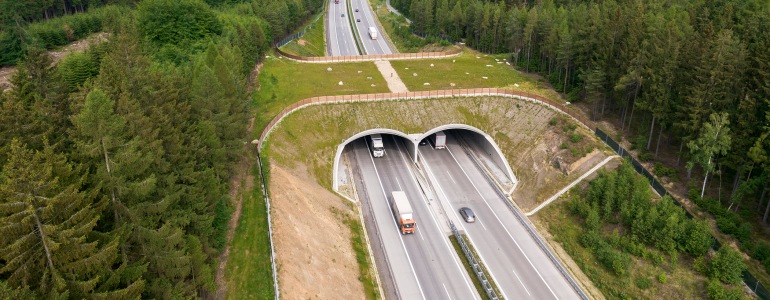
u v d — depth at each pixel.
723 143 50.41
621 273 49.59
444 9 123.38
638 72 62.34
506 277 50.22
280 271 42.19
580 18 85.81
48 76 43.72
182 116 42.66
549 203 60.91
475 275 50.34
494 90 79.81
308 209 53.88
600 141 66.38
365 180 68.88
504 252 54.03
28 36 79.31
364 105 76.69
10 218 23.27
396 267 51.25
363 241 55.06
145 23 84.88
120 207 30.36
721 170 57.25
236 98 54.34
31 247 24.59
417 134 73.75
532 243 55.56
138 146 33.06
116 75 40.94
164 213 34.66
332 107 75.38
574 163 63.88
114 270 28.23
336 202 59.84
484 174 70.12
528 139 71.38
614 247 52.72
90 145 29.12
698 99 54.12
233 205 48.72
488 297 47.38
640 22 66.94
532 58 94.44
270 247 44.09
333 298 43.31
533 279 50.09
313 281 43.69
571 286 49.34
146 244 31.91
